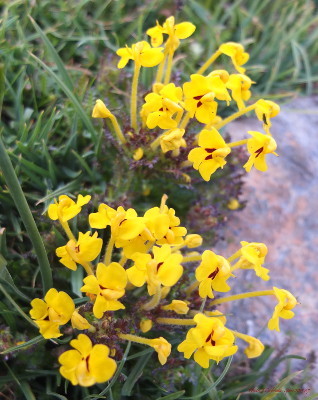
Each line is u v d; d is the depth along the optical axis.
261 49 0.36
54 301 0.17
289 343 0.25
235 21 0.35
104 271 0.17
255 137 0.20
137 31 0.33
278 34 0.35
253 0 0.37
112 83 0.27
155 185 0.25
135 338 0.19
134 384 0.22
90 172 0.25
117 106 0.26
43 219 0.23
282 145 0.32
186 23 0.23
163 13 0.33
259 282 0.28
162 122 0.20
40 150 0.25
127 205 0.24
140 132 0.23
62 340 0.20
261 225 0.29
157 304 0.20
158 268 0.17
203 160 0.20
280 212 0.30
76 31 0.31
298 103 0.35
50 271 0.20
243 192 0.30
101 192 0.25
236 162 0.27
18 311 0.21
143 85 0.28
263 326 0.27
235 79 0.22
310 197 0.31
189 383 0.23
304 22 0.37
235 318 0.27
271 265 0.28
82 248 0.18
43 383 0.22
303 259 0.29
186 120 0.23
